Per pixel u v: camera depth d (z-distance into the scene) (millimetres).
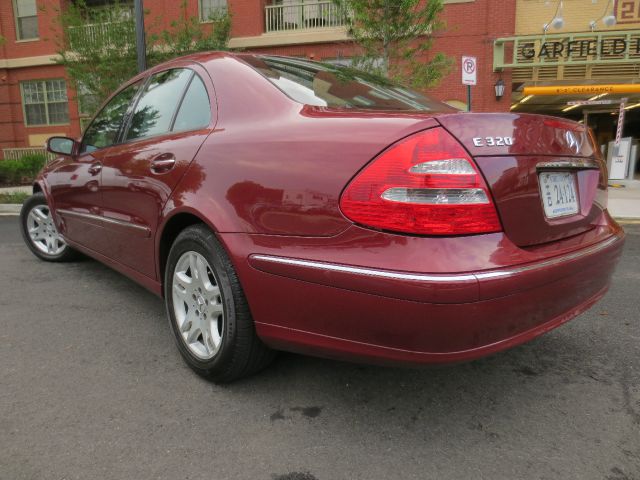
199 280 2381
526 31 13258
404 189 1681
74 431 2033
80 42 11945
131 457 1876
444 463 1859
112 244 3297
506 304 1708
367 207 1735
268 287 2008
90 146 3723
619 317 3381
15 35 17297
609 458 1896
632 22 13094
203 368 2387
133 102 3309
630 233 6797
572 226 2158
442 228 1664
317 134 1949
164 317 3324
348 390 2381
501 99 13297
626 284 4176
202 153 2369
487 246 1713
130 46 11930
